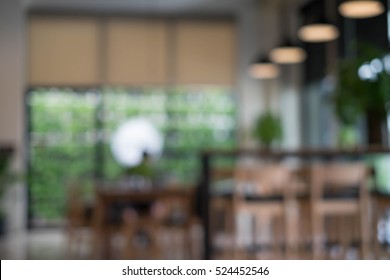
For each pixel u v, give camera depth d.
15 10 10.03
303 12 10.57
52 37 10.69
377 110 6.39
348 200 5.43
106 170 10.89
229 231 6.50
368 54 6.65
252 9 11.04
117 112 10.99
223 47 11.20
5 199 9.94
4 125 9.95
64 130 10.84
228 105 11.26
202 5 10.80
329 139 9.55
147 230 6.16
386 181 7.18
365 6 5.96
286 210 5.46
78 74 10.75
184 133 11.13
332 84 9.23
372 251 5.66
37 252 7.72
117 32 10.91
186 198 6.67
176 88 11.12
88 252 7.54
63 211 10.71
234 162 10.98
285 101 10.98
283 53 7.97
